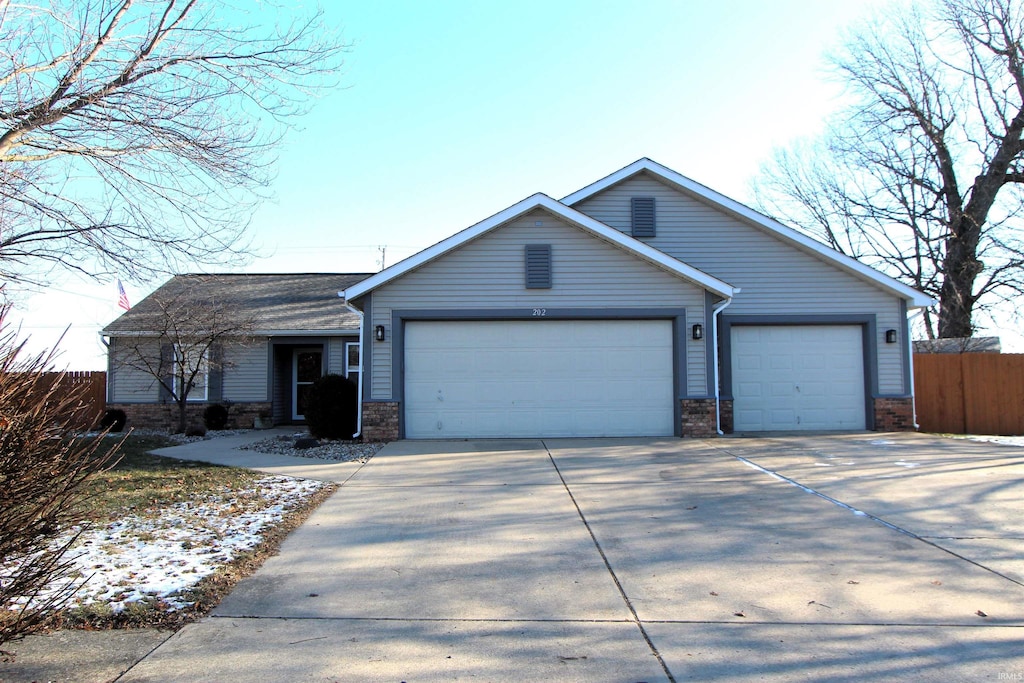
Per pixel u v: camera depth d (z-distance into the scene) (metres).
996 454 11.45
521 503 8.13
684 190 15.76
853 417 15.25
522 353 13.56
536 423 13.49
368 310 13.38
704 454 11.38
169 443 14.05
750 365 15.33
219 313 16.70
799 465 10.39
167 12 8.77
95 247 8.97
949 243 24.25
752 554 6.26
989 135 23.27
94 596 5.09
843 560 6.09
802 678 3.99
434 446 12.43
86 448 4.66
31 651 4.28
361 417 13.24
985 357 16.44
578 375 13.57
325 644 4.44
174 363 16.84
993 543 6.51
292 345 19.36
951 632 4.62
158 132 8.85
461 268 13.47
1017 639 4.50
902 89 24.80
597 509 7.84
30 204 8.51
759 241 15.59
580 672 4.07
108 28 8.55
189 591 5.26
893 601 5.16
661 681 3.96
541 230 13.55
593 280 13.52
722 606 5.09
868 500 8.17
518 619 4.86
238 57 9.20
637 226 15.76
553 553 6.32
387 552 6.37
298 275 23.44
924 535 6.79
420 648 4.39
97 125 8.66
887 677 4.00
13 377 4.06
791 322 15.29
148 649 4.34
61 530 4.38
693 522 7.30
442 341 13.55
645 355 13.62
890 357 15.22
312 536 6.86
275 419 18.92
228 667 4.10
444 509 7.89
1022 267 22.77
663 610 5.02
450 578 5.69
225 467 10.67
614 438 13.33
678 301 13.55
